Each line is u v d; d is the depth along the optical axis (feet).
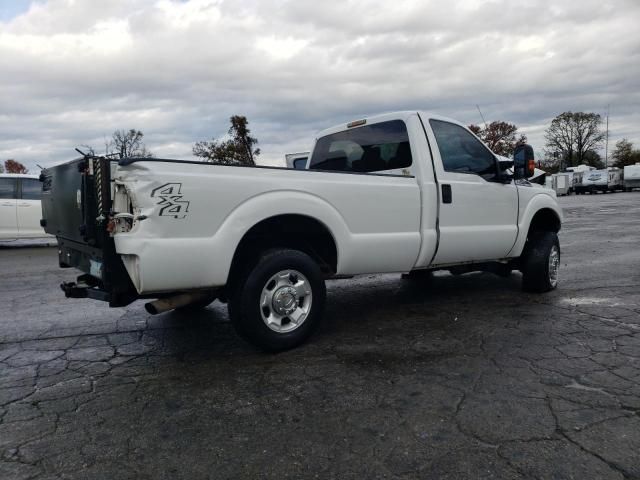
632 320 16.42
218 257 12.30
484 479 7.97
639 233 44.57
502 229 19.08
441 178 17.20
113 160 11.94
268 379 12.23
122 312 19.48
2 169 157.89
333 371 12.62
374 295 21.62
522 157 19.29
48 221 16.53
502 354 13.53
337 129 20.18
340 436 9.40
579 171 180.65
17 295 23.31
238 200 12.67
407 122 17.11
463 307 18.89
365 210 15.17
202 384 12.04
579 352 13.52
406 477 8.07
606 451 8.66
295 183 13.67
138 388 11.89
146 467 8.51
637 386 11.26
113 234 11.74
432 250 16.93
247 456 8.80
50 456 8.87
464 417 10.00
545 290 20.86
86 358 14.17
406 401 10.79
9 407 10.93
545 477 7.98
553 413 10.06
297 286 14.08
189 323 17.65
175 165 11.93
